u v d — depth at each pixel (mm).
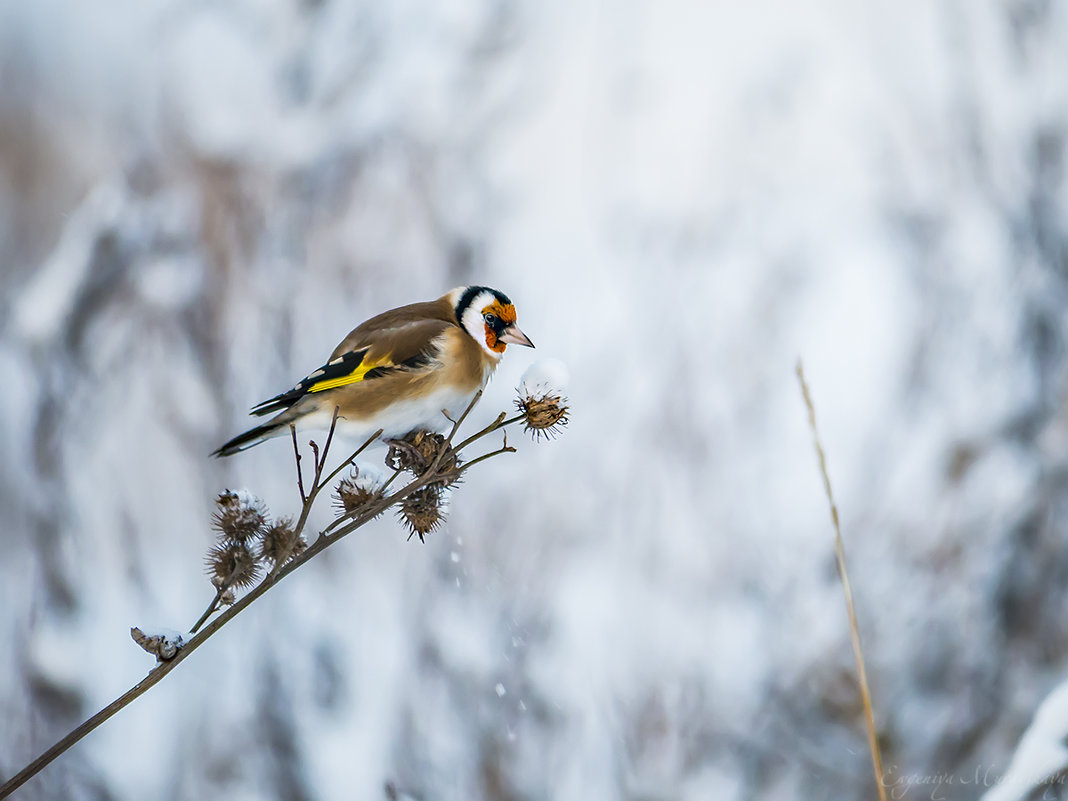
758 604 10992
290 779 9594
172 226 13383
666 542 11633
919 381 12633
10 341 13000
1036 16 13961
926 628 10695
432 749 9531
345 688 10102
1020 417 11703
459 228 14633
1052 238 13023
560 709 9836
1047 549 10781
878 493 11883
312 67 14711
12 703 10391
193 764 9789
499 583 10891
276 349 13125
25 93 21500
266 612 11008
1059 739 6250
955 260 13508
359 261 13984
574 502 11992
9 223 19750
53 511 11727
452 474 5523
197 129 14047
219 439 12492
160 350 12945
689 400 12984
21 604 11148
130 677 10734
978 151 13945
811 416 6309
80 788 9656
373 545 11867
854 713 10117
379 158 14625
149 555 12164
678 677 10133
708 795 9414
